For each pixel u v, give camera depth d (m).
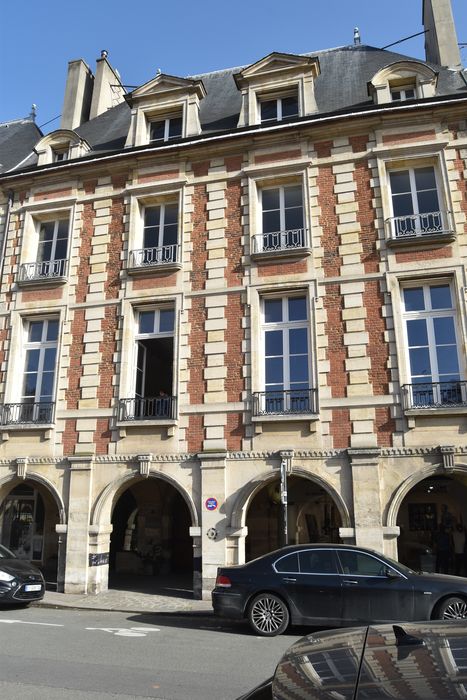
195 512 12.90
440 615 7.89
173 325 14.69
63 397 14.69
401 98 15.41
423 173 14.34
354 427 12.47
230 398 13.38
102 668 6.32
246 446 12.95
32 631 8.49
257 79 16.19
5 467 14.60
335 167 14.52
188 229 15.12
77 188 16.66
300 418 12.70
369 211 13.95
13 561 11.57
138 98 17.08
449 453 11.80
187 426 13.52
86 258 15.77
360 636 2.64
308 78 15.83
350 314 13.26
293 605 8.36
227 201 15.05
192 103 16.64
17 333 15.65
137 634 8.52
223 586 8.71
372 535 11.73
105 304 15.10
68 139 17.55
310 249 13.87
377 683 2.00
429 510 15.95
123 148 16.86
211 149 15.50
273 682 2.27
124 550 17.47
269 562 8.76
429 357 12.83
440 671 2.04
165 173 15.87
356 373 12.81
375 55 18.19
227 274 14.38
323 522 16.23
